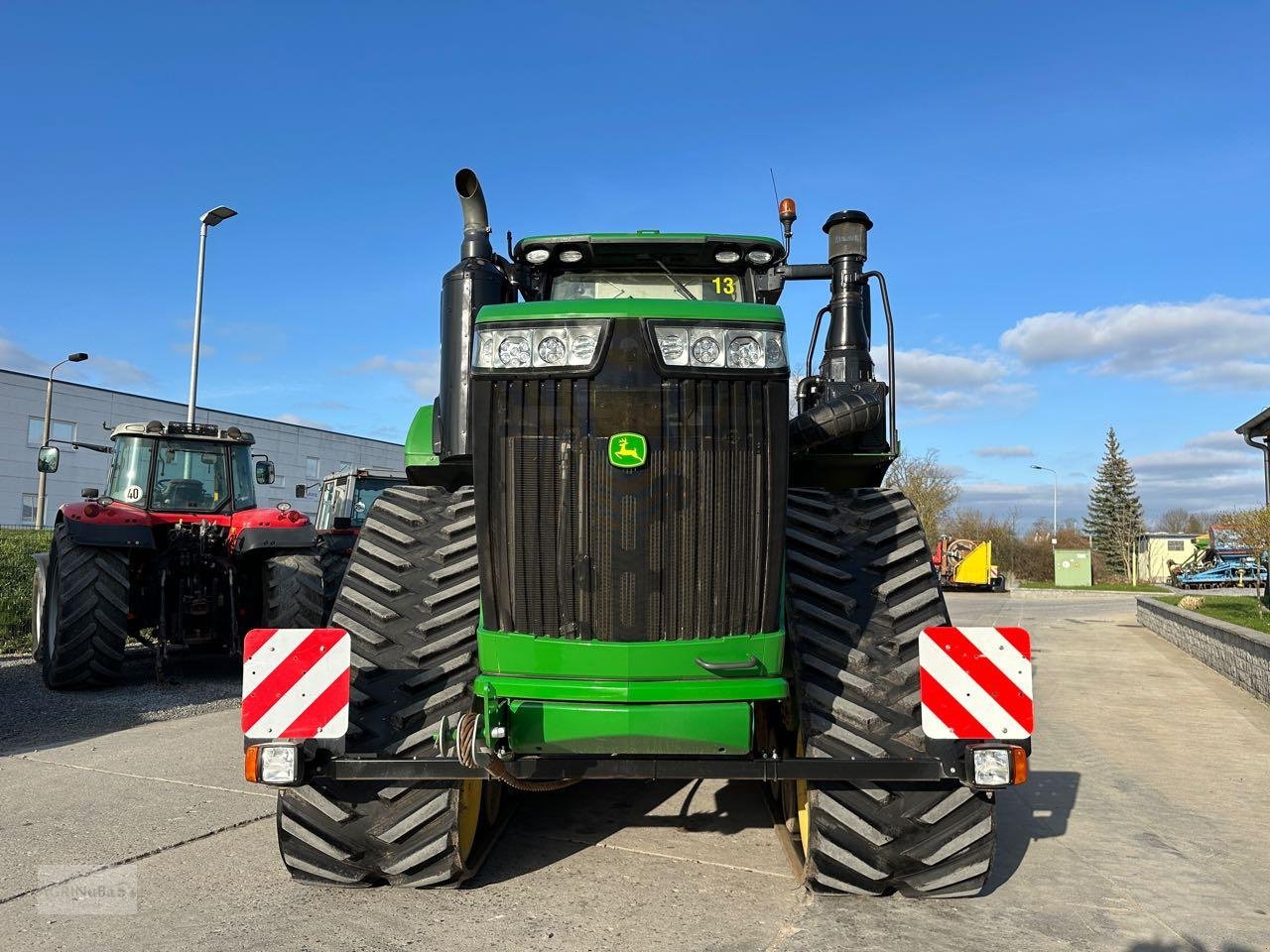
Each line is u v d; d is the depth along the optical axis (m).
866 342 4.34
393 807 3.18
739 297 4.29
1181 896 3.45
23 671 8.48
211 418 41.19
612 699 2.85
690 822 4.21
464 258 3.63
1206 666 11.09
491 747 2.82
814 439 3.85
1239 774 5.59
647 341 2.91
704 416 2.91
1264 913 3.29
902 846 3.13
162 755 5.36
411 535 3.68
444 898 3.25
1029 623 17.98
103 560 7.40
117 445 8.92
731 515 2.92
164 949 2.82
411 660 3.25
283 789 3.16
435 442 3.72
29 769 5.04
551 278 4.25
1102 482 58.53
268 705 2.94
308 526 8.08
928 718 2.92
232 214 15.65
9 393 34.59
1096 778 5.45
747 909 3.16
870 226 4.38
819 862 3.13
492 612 3.01
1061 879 3.63
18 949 2.83
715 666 2.87
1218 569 35.53
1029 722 2.90
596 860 3.68
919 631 3.29
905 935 2.98
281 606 7.77
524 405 2.95
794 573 3.45
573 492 2.91
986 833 3.11
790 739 3.44
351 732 3.05
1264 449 15.13
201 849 3.75
